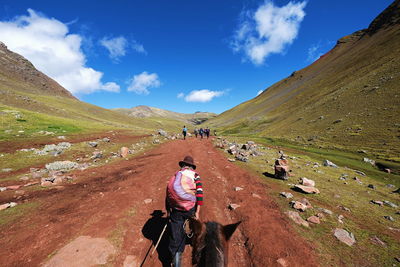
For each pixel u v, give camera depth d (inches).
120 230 199.5
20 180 376.8
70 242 177.2
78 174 419.2
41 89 5418.3
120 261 158.6
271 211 243.3
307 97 3481.8
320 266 154.3
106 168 472.4
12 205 253.8
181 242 130.6
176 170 435.8
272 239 185.8
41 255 160.9
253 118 4163.4
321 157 799.1
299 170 498.6
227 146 844.6
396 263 160.6
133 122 4603.8
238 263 163.2
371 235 203.5
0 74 4544.8
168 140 1084.5
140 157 615.8
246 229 207.0
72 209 246.2
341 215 244.2
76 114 2571.4
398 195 369.1
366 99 1520.7
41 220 217.8
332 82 3363.7
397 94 1299.2
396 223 238.2
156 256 164.7
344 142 1020.5
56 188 327.6
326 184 392.2
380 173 609.9
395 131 934.4
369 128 1079.0
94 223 211.5
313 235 196.5
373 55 3058.6
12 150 595.8
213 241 85.7
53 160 554.3
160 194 299.0
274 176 405.7
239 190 316.2
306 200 278.5
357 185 421.1
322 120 1606.8
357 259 164.7
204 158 574.9
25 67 5816.9
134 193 302.2
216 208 255.0
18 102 2028.8
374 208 287.1
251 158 607.8
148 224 213.5
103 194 298.4
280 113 3506.4
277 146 1066.7
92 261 155.6
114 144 826.8
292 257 162.7
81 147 709.9
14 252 164.1
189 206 132.3
